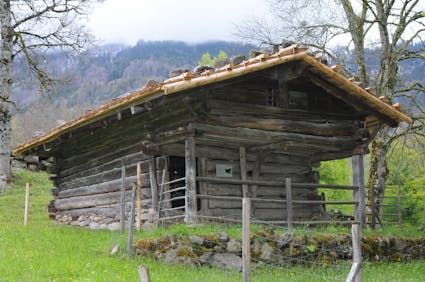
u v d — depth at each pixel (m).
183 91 10.71
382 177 18.08
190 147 11.48
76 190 16.64
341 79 12.23
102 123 12.82
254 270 10.33
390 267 11.65
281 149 13.07
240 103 12.01
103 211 15.10
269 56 10.96
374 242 12.36
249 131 12.08
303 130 12.77
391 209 23.03
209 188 13.02
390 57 18.08
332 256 11.49
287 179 12.11
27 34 23.00
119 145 14.44
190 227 10.77
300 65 11.84
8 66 22.12
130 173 13.95
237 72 10.46
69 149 17.19
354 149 13.59
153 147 12.45
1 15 22.05
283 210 14.49
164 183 12.30
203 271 9.62
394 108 13.25
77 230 14.36
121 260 9.77
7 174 22.67
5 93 22.02
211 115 11.57
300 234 11.29
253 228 11.09
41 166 18.00
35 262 9.36
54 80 23.89
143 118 12.82
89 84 104.50
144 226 12.94
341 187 13.20
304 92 13.13
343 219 17.05
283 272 10.24
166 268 9.38
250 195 13.30
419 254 13.18
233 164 13.56
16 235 12.38
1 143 22.23
